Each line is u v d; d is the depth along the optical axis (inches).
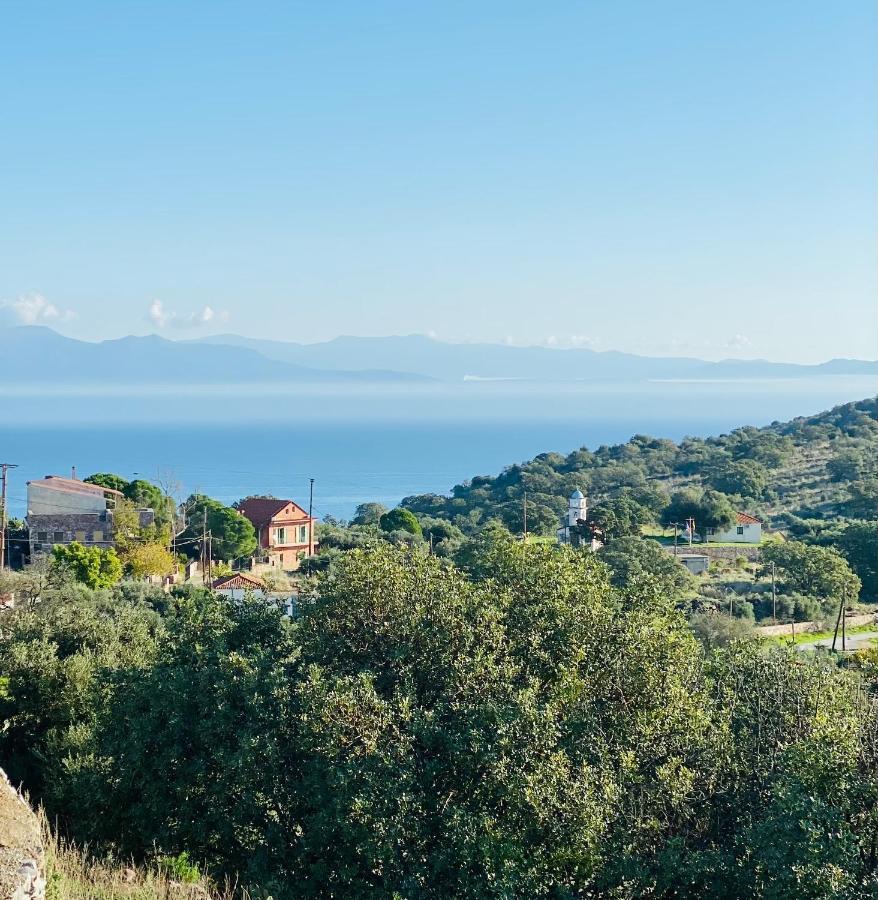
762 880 701.3
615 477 6776.6
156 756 837.8
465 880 682.8
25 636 1390.3
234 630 979.3
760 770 855.7
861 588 3659.0
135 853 863.1
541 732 745.6
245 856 811.4
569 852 700.0
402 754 753.0
